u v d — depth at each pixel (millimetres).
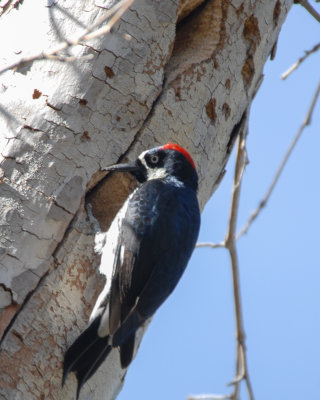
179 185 11008
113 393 10523
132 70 10359
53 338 9430
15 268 9164
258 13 11672
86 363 9508
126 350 9711
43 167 9625
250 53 11703
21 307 9195
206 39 11336
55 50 8625
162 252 10430
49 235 9477
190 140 11086
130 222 10523
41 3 10617
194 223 10977
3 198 9359
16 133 9695
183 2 11062
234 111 11773
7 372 8938
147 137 10555
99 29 10297
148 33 10531
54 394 9305
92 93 10062
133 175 11305
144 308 10031
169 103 10711
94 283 10062
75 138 9883
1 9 10953
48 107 9883
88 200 10883
